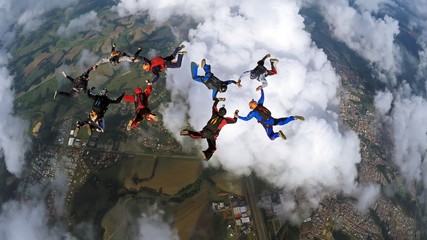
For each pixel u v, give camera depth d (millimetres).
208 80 19266
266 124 19281
